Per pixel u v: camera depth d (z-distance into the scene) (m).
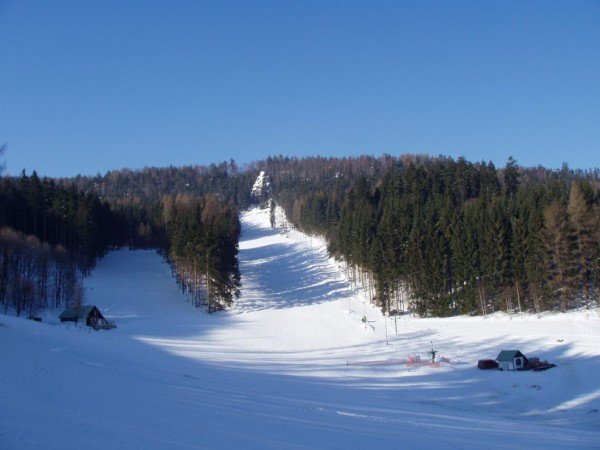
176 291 86.38
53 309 71.50
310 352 54.16
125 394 23.14
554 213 62.34
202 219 102.38
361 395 35.06
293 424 20.69
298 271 106.38
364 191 115.62
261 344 57.62
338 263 108.56
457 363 47.12
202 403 23.31
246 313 75.62
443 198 98.62
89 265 95.44
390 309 74.25
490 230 67.94
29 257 72.19
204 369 39.88
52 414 17.56
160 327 64.25
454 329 60.72
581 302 63.62
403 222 78.56
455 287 70.88
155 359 41.72
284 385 35.53
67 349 34.16
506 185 115.06
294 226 178.62
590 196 71.94
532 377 41.16
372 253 78.44
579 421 31.25
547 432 26.23
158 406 21.36
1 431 14.54
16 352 28.48
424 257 72.31
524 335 54.06
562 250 61.72
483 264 68.06
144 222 132.50
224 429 18.48
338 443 18.19
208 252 76.31
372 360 49.84
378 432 20.98
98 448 14.30
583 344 48.00
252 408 23.59
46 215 92.75
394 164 185.88
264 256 127.44
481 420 29.22
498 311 67.44
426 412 30.31
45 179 110.62
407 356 51.00
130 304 77.56
